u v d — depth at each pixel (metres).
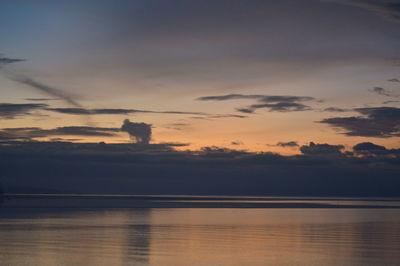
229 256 24.67
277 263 22.73
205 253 25.61
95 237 32.97
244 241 31.17
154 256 24.41
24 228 39.97
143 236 33.88
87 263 22.06
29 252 25.28
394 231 38.81
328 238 33.22
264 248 27.67
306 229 40.47
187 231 38.03
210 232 37.25
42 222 47.34
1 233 35.59
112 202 134.38
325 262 23.05
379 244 29.73
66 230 38.31
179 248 27.42
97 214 63.62
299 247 28.20
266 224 46.03
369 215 64.88
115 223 46.50
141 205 106.88
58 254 24.67
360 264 22.47
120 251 25.97
